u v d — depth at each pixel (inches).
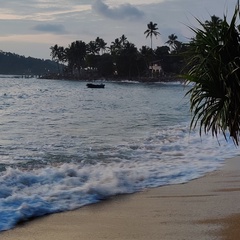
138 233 219.6
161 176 374.0
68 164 425.1
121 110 1272.1
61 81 6028.5
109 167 412.2
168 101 1807.3
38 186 323.3
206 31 232.1
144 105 1536.7
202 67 227.6
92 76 6230.3
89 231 224.8
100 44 6402.6
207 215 249.4
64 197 296.0
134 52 5285.4
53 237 215.6
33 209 262.2
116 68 5521.7
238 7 226.4
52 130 745.6
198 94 230.8
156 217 249.6
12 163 432.5
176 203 282.7
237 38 229.6
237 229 220.8
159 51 5132.9
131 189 326.0
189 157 477.4
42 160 452.8
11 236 216.5
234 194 305.3
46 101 1694.1
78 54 6363.2
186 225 230.8
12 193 299.7
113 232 222.4
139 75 5378.9
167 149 535.8
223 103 225.0
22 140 614.2
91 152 509.7
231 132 229.1
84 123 876.0
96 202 287.9
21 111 1175.6
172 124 862.5
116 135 682.2
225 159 462.3
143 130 753.6
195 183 347.3
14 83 4731.8
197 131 722.2
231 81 220.7
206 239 205.6
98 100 1859.0
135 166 421.4
